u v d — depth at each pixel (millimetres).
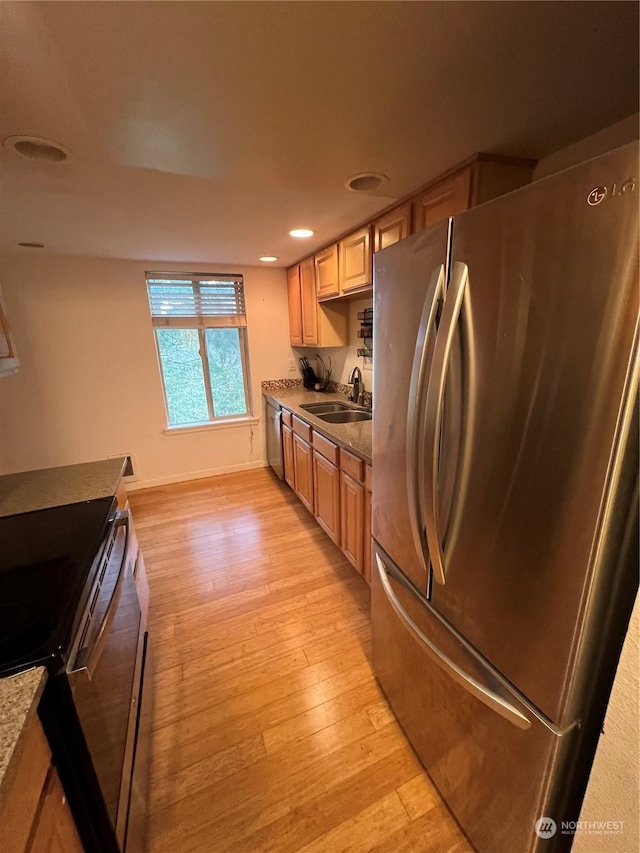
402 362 1136
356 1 715
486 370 823
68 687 746
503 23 781
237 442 4031
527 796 874
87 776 797
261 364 3934
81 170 1404
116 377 3367
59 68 858
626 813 688
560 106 1093
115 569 1173
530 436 745
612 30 801
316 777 1259
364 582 2252
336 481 2283
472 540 917
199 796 1211
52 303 3031
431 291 929
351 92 998
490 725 955
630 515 670
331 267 2676
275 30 772
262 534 2830
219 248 2814
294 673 1648
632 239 552
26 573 1001
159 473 3738
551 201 655
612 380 605
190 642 1828
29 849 594
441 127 1180
